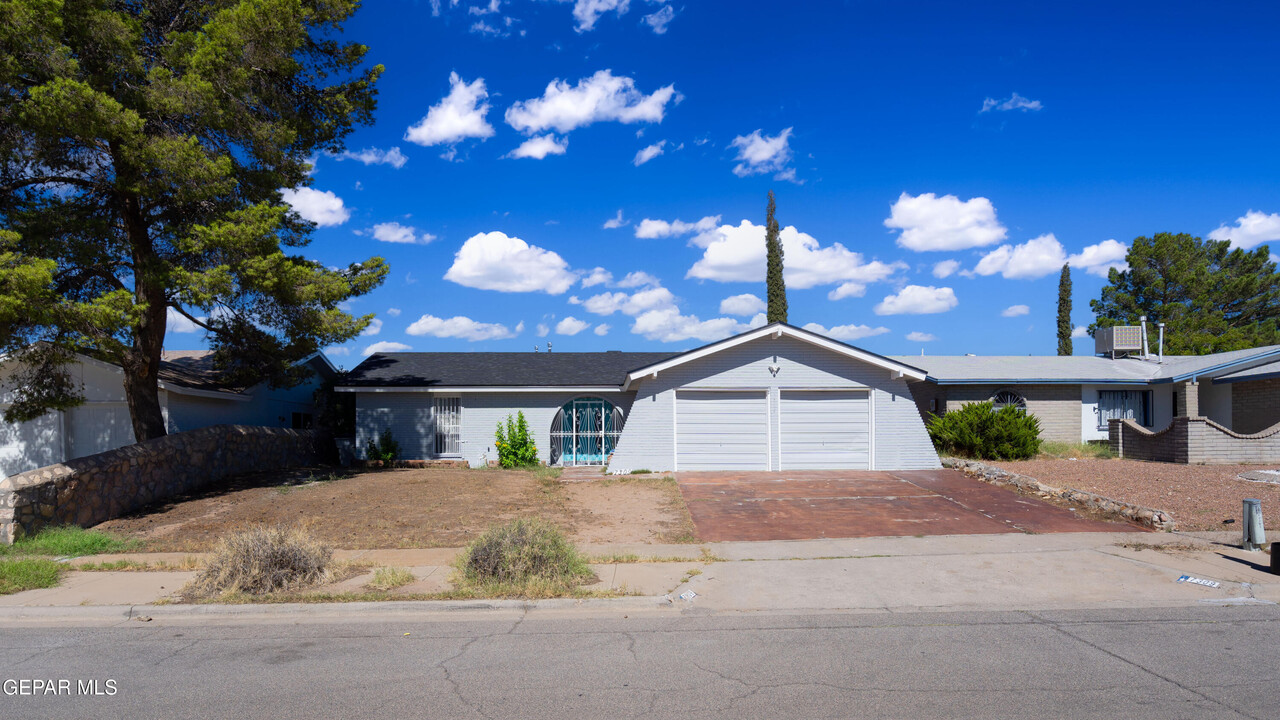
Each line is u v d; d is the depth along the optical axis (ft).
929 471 58.44
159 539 36.24
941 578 28.32
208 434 52.19
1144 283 137.08
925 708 16.30
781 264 120.16
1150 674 18.31
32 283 35.91
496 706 16.78
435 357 84.74
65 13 40.24
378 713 16.46
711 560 31.42
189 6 49.39
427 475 58.85
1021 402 81.56
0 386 58.90
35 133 41.04
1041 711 16.03
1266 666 18.83
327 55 54.75
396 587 27.58
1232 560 30.22
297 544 28.78
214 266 47.88
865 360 59.77
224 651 21.22
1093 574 28.48
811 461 60.29
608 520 40.40
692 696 17.28
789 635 22.09
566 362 82.64
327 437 77.61
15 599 26.48
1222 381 74.79
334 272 55.31
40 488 36.45
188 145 42.29
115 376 60.75
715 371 60.54
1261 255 133.59
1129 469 55.26
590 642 21.70
